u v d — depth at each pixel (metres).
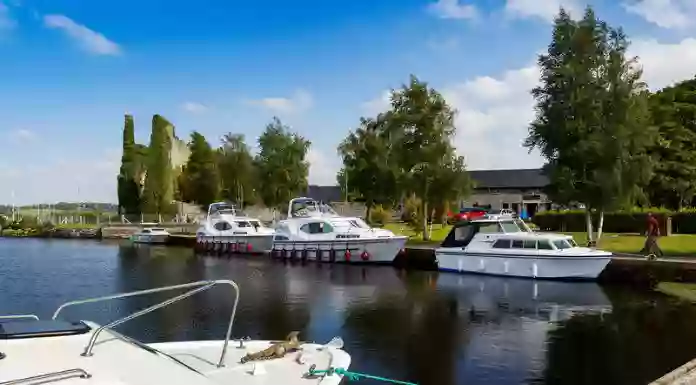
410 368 12.71
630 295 22.17
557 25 33.81
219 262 37.38
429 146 40.88
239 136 70.62
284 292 23.36
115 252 47.97
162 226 70.12
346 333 15.95
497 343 14.84
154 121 79.88
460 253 29.23
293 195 62.84
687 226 38.34
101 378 4.93
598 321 17.55
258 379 7.11
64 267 35.16
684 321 17.53
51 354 5.38
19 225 81.19
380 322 17.41
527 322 17.45
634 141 32.19
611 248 30.19
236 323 17.06
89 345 5.60
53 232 75.25
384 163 47.84
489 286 24.81
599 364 13.02
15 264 37.31
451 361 13.23
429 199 41.19
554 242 26.55
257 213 70.06
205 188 76.12
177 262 38.03
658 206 47.25
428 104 41.69
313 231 36.97
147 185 79.56
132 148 85.94
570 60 33.09
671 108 46.72
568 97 32.62
